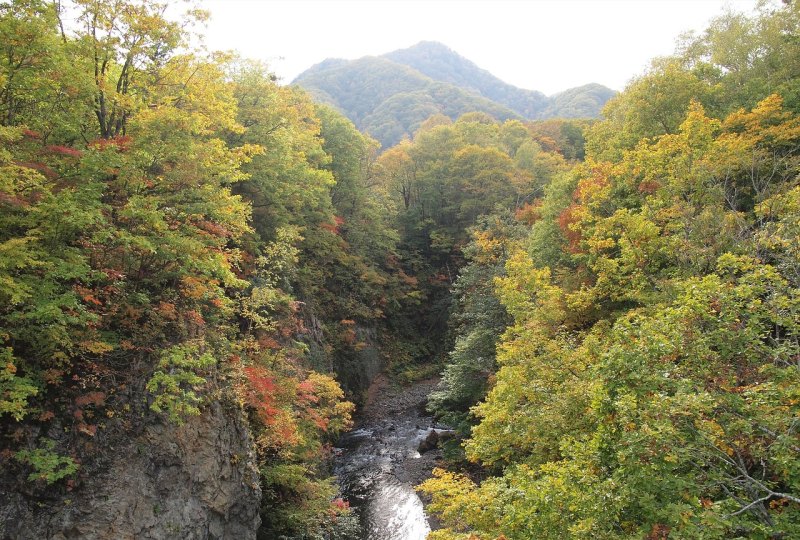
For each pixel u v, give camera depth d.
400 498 19.84
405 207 49.44
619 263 18.08
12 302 8.19
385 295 39.44
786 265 9.20
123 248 11.80
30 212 9.15
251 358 17.30
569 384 11.71
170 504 11.08
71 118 11.77
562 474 8.26
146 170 12.34
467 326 30.81
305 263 29.30
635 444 6.76
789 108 19.12
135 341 11.80
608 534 6.91
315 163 31.23
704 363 7.79
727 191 16.28
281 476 15.31
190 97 13.90
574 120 71.00
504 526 8.71
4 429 9.12
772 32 22.20
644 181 17.52
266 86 24.28
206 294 13.95
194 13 13.88
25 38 9.55
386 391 35.03
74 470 9.39
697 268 13.22
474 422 23.91
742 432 6.97
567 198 25.23
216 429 13.03
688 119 16.27
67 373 10.39
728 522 5.86
